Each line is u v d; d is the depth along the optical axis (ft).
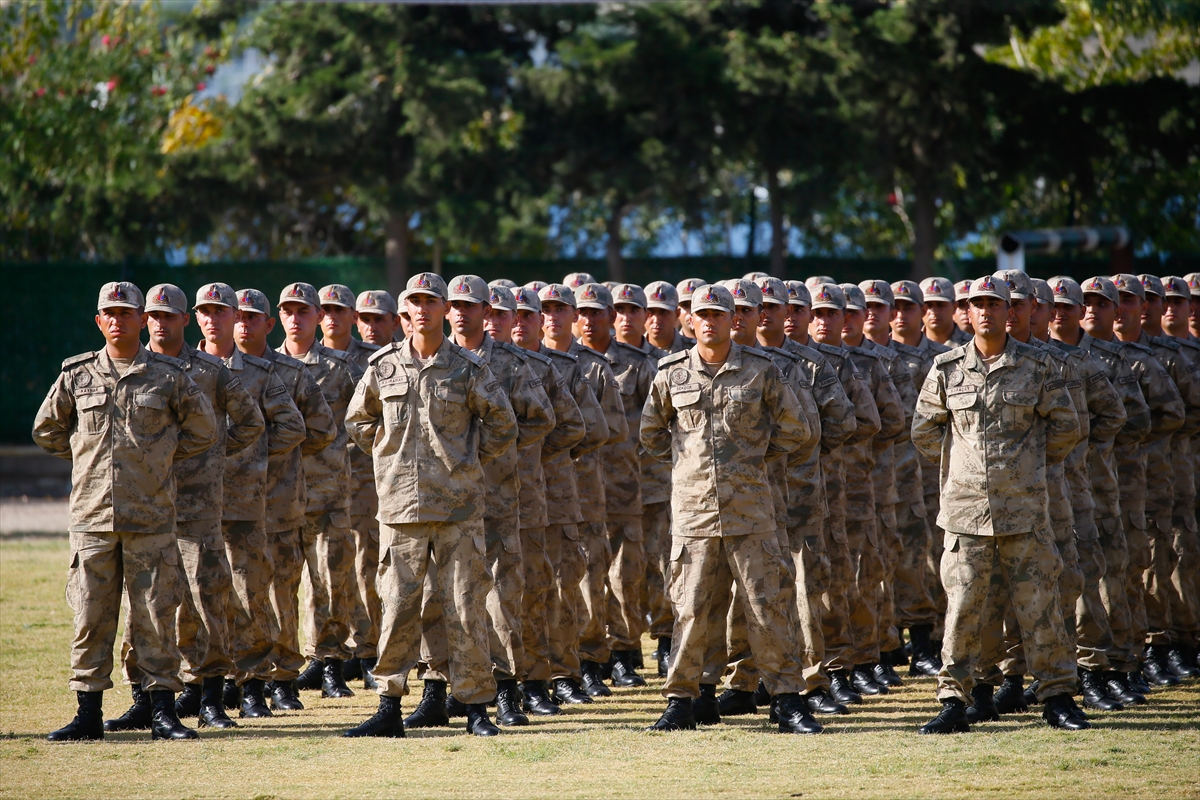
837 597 84.79
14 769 65.57
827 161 211.61
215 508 77.97
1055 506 76.38
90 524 72.49
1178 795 58.95
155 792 61.26
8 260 233.76
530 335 89.45
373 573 92.68
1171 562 90.99
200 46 254.47
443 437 72.95
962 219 226.17
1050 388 72.95
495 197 211.61
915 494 95.76
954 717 72.54
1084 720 72.90
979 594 72.54
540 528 83.25
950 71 206.59
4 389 212.02
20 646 98.73
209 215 215.51
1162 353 93.04
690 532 73.05
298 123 203.00
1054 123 216.13
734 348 73.26
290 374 85.40
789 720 72.64
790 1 211.41
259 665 80.64
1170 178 240.94
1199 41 248.73
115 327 73.41
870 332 99.96
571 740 71.36
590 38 205.36
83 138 231.50
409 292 73.36
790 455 77.00
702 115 208.23
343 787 61.87
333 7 207.21
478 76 207.82
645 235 291.79
